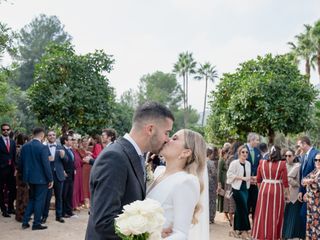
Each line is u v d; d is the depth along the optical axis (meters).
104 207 2.50
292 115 14.91
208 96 17.39
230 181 8.89
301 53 31.42
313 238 7.58
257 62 16.59
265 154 9.04
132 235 2.22
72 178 10.28
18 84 53.06
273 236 7.94
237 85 16.27
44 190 8.61
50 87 14.68
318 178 7.52
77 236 8.23
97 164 2.63
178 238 2.75
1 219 9.56
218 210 11.25
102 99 15.20
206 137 24.25
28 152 8.50
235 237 8.85
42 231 8.50
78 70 14.85
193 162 3.15
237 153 9.50
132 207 2.28
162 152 3.15
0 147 9.75
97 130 15.37
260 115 15.04
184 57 56.72
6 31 10.43
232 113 15.54
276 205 7.94
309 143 8.38
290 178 8.58
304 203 8.42
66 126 14.95
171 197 2.88
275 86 14.85
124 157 2.63
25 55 54.62
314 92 15.48
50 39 57.19
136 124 2.78
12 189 10.07
